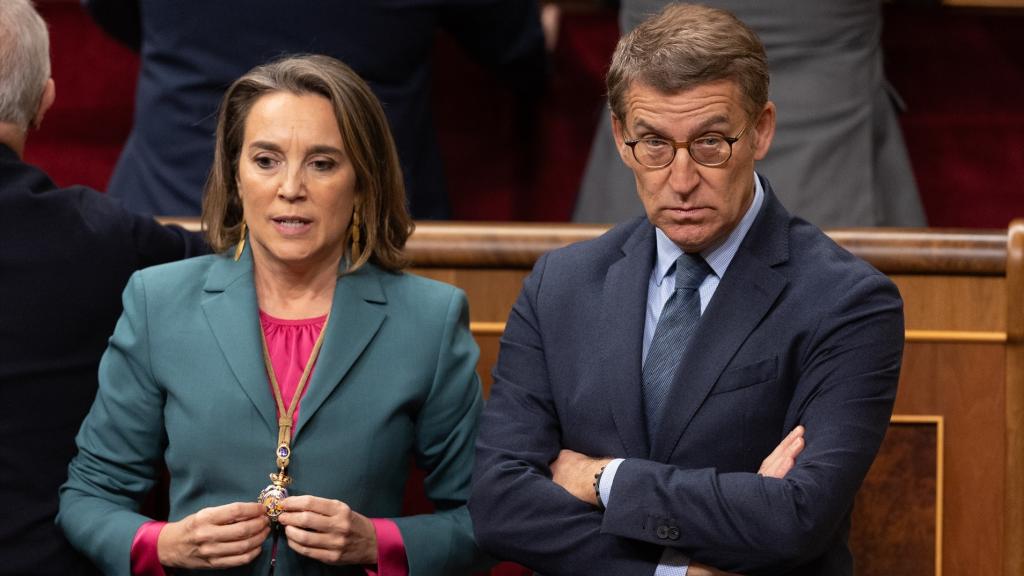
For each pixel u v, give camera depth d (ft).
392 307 29.35
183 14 40.09
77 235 30.89
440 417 29.19
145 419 29.07
